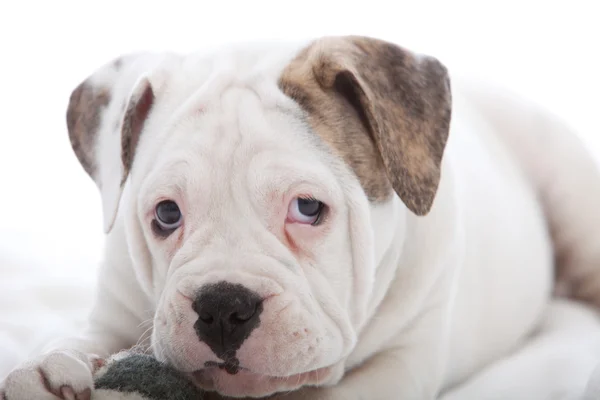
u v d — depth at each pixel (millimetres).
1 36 6129
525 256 3742
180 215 2607
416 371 2977
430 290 2986
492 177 3691
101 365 2652
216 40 5957
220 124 2582
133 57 2963
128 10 6047
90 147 2896
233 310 2379
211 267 2441
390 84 2646
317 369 2643
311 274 2562
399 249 2875
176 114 2664
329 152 2600
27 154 6168
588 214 4141
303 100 2627
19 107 6176
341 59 2623
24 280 4051
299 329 2449
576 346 3430
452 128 3625
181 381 2541
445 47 5887
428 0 5871
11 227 5289
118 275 3018
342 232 2605
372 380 2889
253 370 2445
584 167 4156
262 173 2506
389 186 2736
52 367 2430
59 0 6109
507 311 3578
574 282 4262
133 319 3047
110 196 2777
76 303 3846
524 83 5879
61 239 4988
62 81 6152
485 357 3498
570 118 5828
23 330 3422
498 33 5871
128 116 2713
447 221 3018
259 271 2443
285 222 2557
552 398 3000
